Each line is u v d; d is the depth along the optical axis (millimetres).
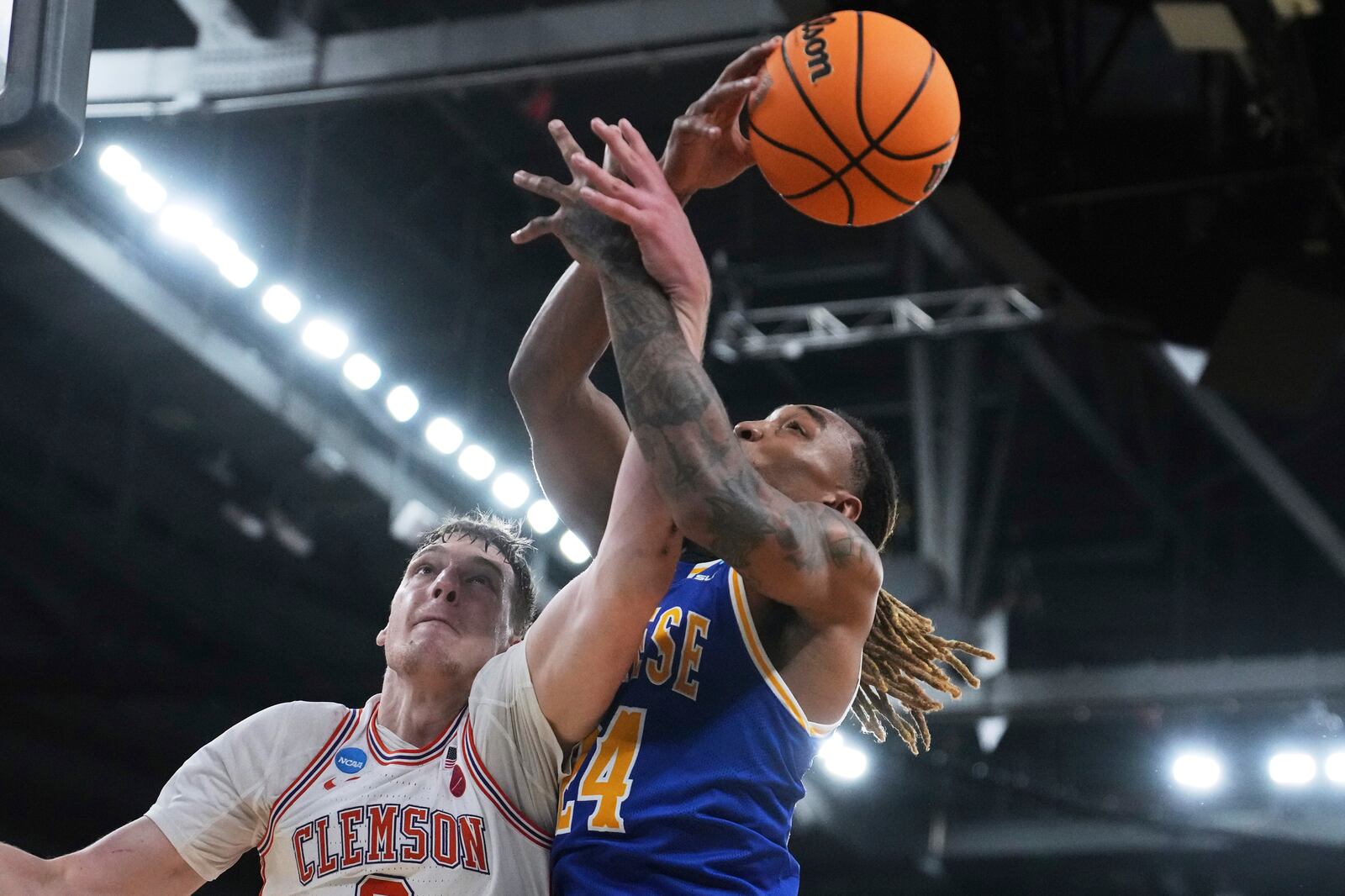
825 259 12781
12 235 9062
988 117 6945
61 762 12031
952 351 12586
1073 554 16484
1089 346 13320
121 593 12320
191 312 9867
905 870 17047
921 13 6781
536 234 2590
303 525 12273
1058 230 7664
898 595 12039
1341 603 15875
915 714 3000
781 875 2543
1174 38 7023
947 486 12359
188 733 13008
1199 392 11500
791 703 2578
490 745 2729
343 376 10500
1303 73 6996
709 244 12602
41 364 10875
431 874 2678
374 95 8094
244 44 8195
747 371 14617
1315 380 7758
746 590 2641
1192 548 16062
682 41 7633
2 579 11695
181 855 2879
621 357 2480
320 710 2947
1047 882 17016
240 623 12641
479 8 10586
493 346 12867
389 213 11922
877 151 2602
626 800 2500
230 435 10773
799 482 2830
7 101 2754
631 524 2553
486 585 3031
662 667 2619
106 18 9719
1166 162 7312
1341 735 13078
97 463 11312
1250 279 7586
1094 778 16188
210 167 9266
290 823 2791
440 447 11227
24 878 2764
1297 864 16031
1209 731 15484
